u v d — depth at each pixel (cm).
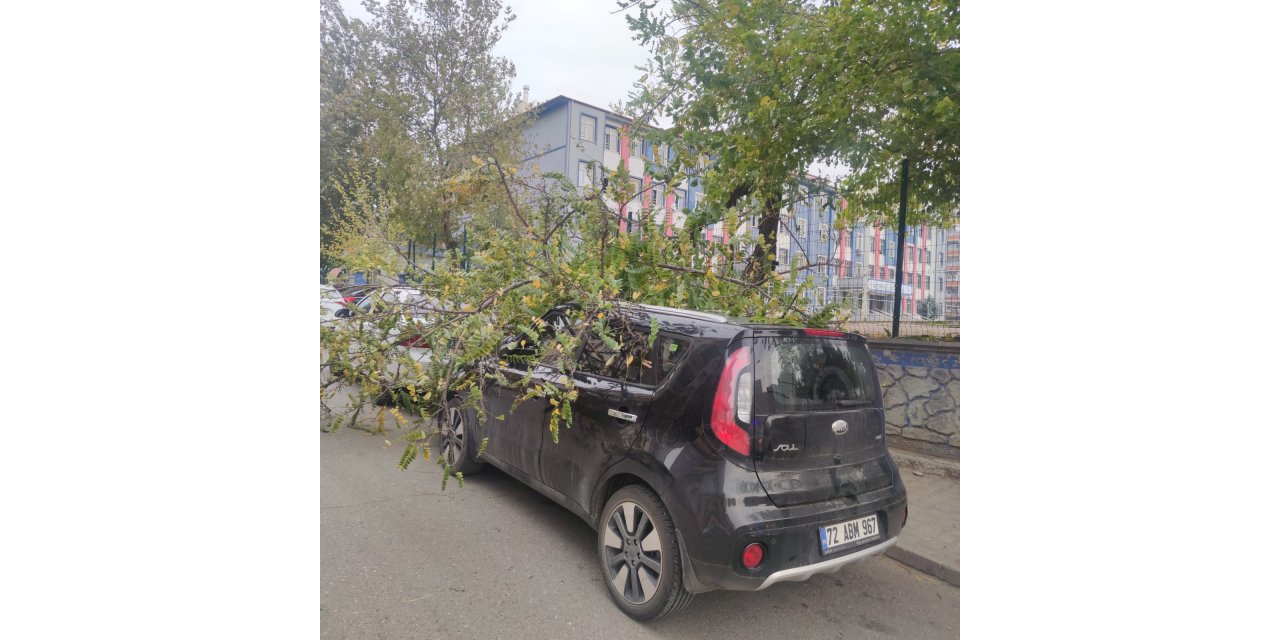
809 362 263
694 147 571
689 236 398
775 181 553
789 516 235
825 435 257
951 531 367
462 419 419
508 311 300
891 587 313
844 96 505
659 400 263
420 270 338
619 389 287
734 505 228
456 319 298
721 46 565
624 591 267
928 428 496
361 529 335
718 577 228
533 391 288
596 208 353
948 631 270
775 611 282
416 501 377
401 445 482
